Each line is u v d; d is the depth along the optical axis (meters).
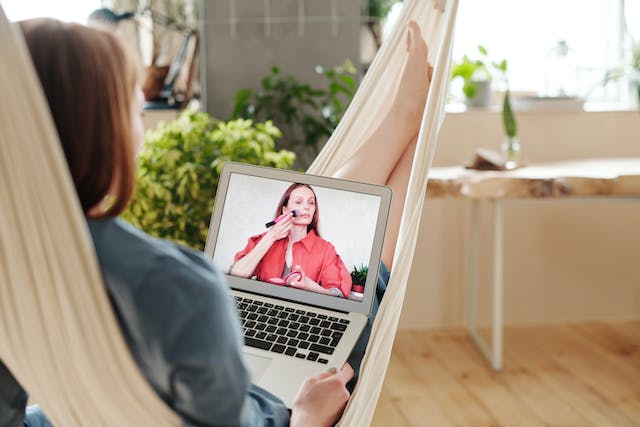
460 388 2.54
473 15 3.17
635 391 2.47
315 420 0.98
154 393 0.73
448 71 1.18
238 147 2.43
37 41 0.73
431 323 3.15
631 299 3.21
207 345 0.69
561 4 3.19
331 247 1.27
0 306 0.73
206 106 2.95
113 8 2.86
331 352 1.14
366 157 1.48
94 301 0.70
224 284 0.75
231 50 2.93
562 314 3.20
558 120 3.02
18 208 0.69
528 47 3.21
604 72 3.21
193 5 2.91
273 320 1.21
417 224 1.11
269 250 1.29
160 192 2.34
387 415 2.34
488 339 3.02
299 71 2.96
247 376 0.74
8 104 0.66
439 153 3.00
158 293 0.70
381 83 1.52
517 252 3.14
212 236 1.32
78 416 0.77
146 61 2.90
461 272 3.13
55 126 0.73
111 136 0.74
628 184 2.35
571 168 2.59
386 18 3.08
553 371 2.67
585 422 2.25
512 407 2.38
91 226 0.75
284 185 1.31
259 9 2.92
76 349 0.72
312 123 2.90
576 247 3.16
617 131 3.05
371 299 1.23
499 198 2.38
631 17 3.18
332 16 2.95
